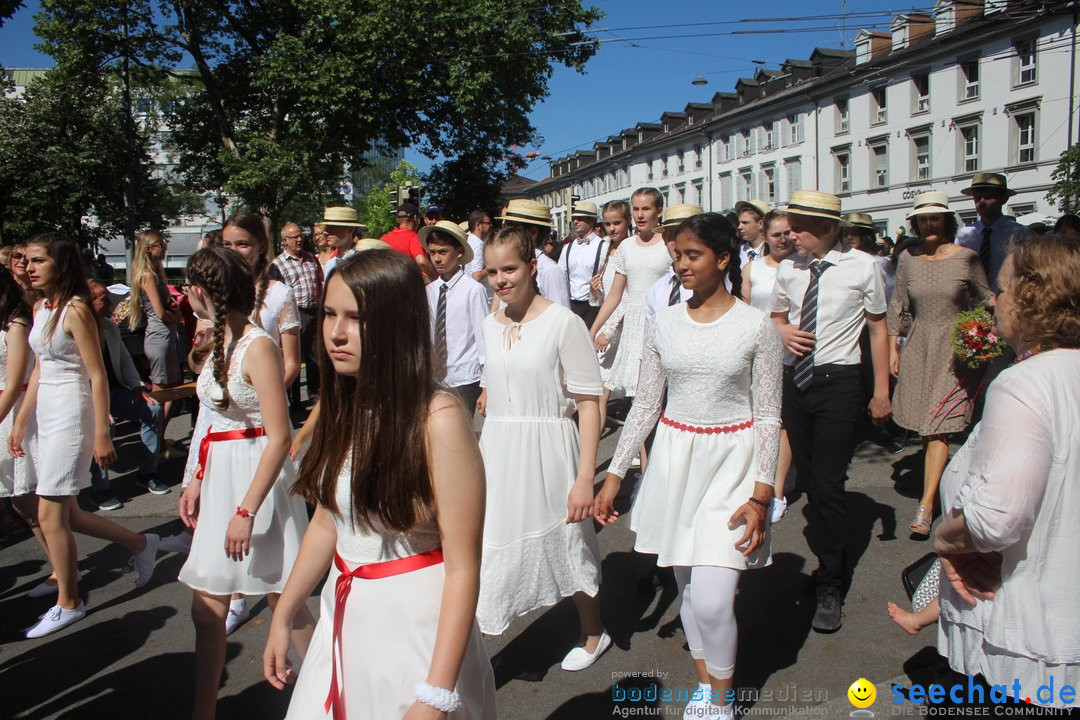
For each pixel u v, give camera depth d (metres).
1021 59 31.59
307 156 23.72
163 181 39.44
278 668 2.02
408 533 1.78
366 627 1.77
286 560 2.93
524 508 3.15
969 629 2.04
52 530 3.86
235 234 3.76
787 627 3.70
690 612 2.92
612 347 6.06
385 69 23.62
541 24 25.91
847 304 3.72
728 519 2.77
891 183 38.09
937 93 35.28
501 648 3.59
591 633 3.42
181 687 3.38
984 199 5.95
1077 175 22.89
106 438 3.87
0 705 3.26
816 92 41.66
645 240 5.59
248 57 25.69
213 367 2.84
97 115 31.41
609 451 6.88
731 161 49.66
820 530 3.71
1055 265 1.90
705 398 2.84
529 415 3.21
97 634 3.89
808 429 3.85
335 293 1.74
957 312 4.80
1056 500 1.87
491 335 3.34
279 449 2.75
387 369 1.70
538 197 82.31
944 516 2.10
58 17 24.00
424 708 1.60
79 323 3.77
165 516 5.64
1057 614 1.88
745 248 7.01
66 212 30.16
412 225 8.52
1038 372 1.89
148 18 24.75
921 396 4.79
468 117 25.02
